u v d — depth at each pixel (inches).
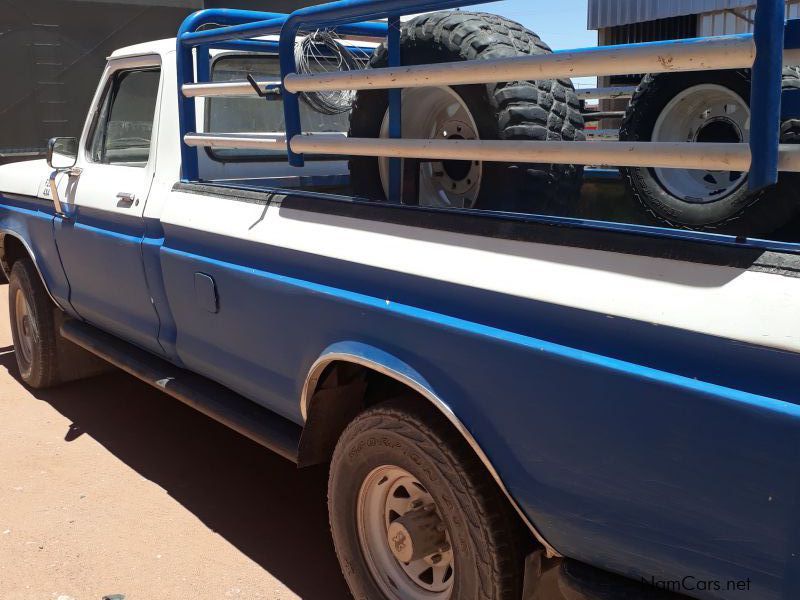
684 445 69.1
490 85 100.0
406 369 94.3
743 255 66.9
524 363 80.4
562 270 78.2
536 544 92.2
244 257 122.3
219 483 163.2
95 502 154.6
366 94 115.0
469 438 87.8
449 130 112.4
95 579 129.3
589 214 144.6
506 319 82.9
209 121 155.0
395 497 104.2
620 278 73.5
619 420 73.5
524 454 83.0
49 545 139.0
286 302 112.8
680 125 106.8
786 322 62.3
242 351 126.3
